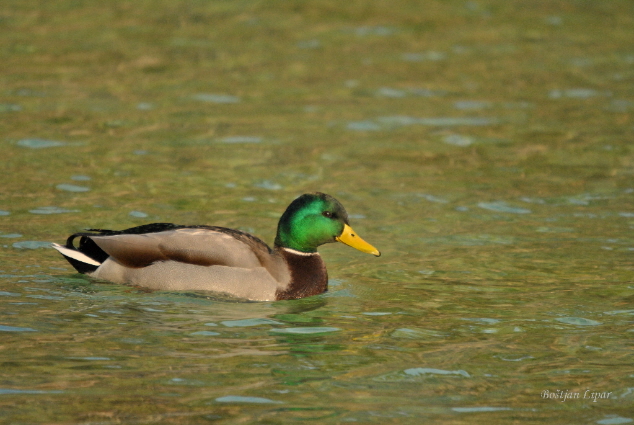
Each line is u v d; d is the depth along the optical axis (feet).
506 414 27.61
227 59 79.56
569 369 31.04
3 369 29.37
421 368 30.83
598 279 40.60
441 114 68.28
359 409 27.58
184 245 38.06
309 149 60.13
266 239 44.88
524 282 40.32
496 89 74.64
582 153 60.39
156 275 37.83
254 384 29.09
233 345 32.40
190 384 28.89
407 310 36.83
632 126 65.87
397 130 64.59
